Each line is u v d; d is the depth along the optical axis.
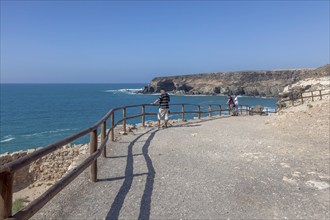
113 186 6.25
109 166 7.82
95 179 6.52
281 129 14.39
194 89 146.38
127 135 13.11
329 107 18.70
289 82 126.56
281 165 8.03
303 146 10.43
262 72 139.88
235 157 8.93
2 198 2.88
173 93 148.38
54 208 5.08
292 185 6.50
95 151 6.46
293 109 25.23
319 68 121.25
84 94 165.00
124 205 5.27
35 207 3.28
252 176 7.07
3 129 49.91
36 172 16.38
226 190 6.10
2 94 165.12
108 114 9.05
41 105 96.44
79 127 51.69
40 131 47.81
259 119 21.81
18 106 93.00
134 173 7.18
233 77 143.50
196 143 11.16
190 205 5.31
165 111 15.95
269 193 6.00
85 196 5.67
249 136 12.96
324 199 5.74
